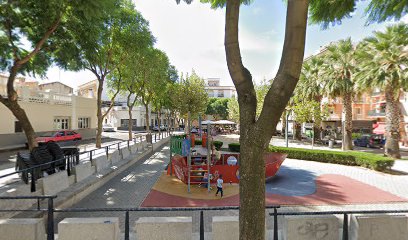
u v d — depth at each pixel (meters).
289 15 3.26
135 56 23.36
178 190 11.15
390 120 20.88
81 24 12.98
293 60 3.25
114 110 59.44
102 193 10.45
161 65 28.08
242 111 3.60
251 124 3.52
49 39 13.36
